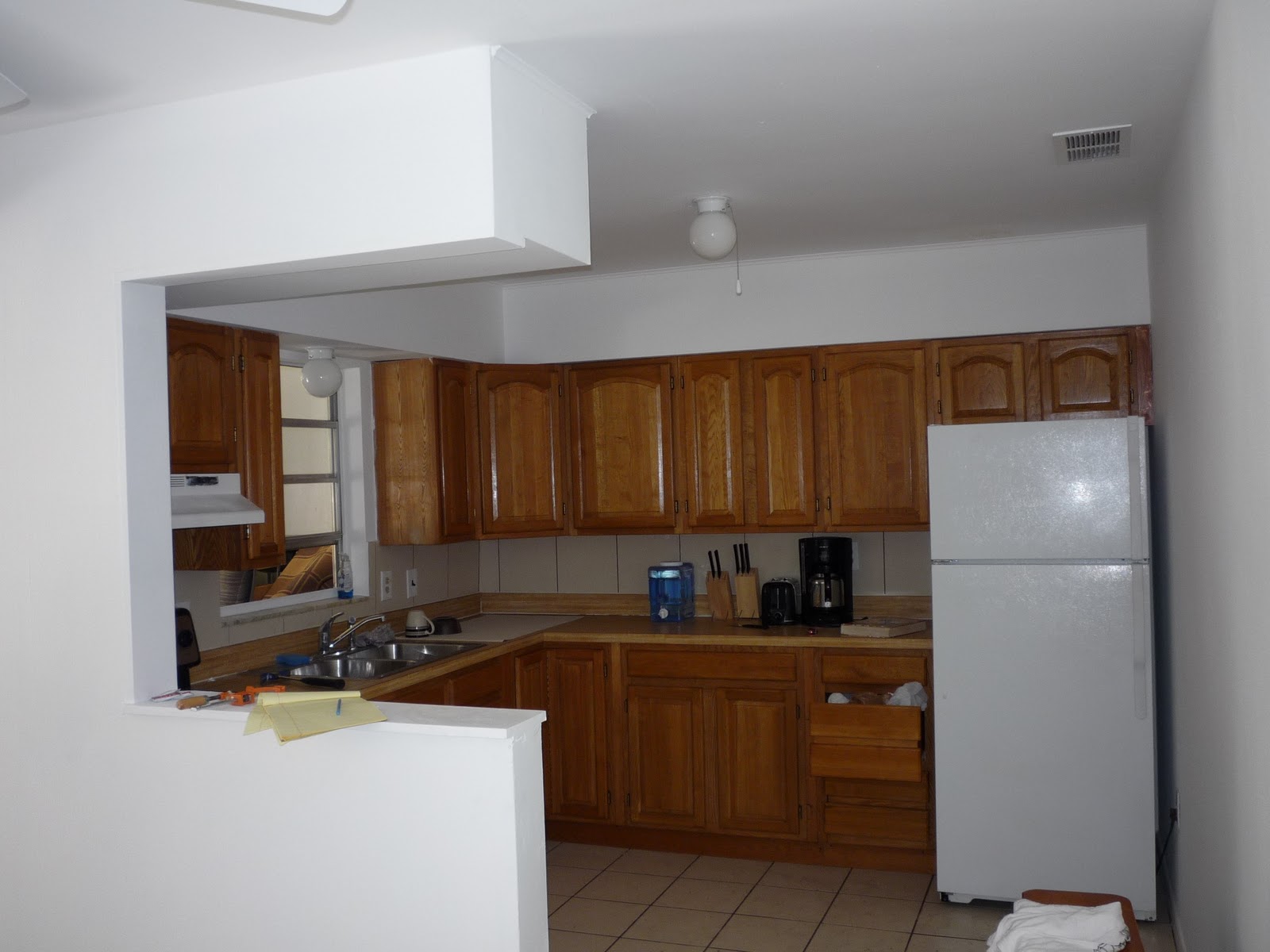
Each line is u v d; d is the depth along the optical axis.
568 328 4.83
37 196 2.65
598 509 4.75
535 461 4.73
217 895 2.51
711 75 2.42
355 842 2.39
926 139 2.93
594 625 4.71
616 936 3.55
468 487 4.56
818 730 3.98
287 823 2.45
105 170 2.58
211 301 2.91
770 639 4.22
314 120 2.37
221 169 2.46
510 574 5.18
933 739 3.91
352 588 4.42
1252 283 1.87
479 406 4.61
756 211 3.70
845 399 4.43
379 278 2.67
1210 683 2.54
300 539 4.20
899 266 4.38
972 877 3.61
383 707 2.49
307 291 2.82
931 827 4.03
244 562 3.27
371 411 4.45
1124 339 4.12
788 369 4.51
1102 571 3.47
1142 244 4.09
